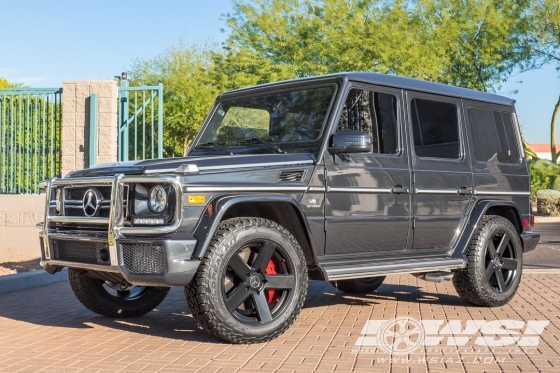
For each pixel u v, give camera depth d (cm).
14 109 1228
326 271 588
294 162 588
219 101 717
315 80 650
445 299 809
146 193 537
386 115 666
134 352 534
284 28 2947
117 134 1222
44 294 860
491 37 2875
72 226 582
